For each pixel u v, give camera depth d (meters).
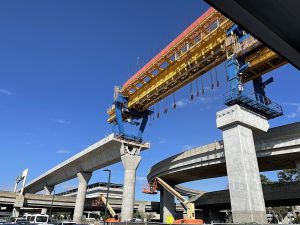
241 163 31.20
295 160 37.22
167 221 41.53
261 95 37.03
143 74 51.25
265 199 50.28
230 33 36.97
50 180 101.00
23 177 93.38
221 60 39.56
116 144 60.72
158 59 47.06
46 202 83.00
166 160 53.06
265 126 35.97
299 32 3.62
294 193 46.03
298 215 86.31
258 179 31.52
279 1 3.27
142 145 60.50
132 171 57.44
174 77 45.47
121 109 60.53
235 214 30.06
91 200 83.56
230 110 34.16
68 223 34.59
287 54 3.93
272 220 84.19
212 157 42.28
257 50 34.94
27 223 31.33
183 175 54.38
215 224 27.97
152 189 56.69
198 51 41.44
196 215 90.06
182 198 47.53
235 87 34.69
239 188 30.56
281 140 34.47
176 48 44.28
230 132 33.75
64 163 82.69
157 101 54.47
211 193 66.75
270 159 37.91
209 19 38.75
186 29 42.03
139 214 90.62
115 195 127.50
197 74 43.09
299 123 32.88
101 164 69.06
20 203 77.88
